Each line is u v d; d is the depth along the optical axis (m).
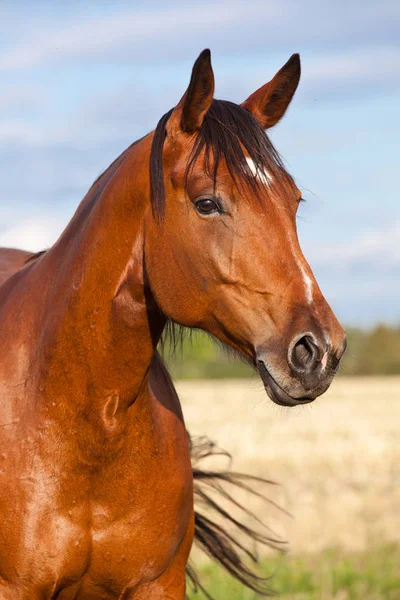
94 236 5.37
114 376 5.31
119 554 5.51
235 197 4.87
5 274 6.85
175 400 6.16
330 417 38.44
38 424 5.36
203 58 4.88
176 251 5.06
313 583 10.87
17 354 5.59
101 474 5.39
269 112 5.61
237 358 5.46
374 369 73.69
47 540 5.31
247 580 8.27
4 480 5.34
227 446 26.44
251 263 4.86
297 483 19.33
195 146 4.97
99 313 5.29
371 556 12.45
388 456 24.27
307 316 4.74
